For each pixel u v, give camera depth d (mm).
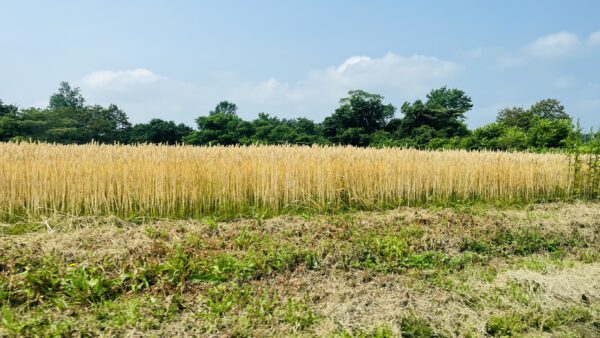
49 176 8219
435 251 6820
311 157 10188
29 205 8172
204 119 36156
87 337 4168
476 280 5910
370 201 9875
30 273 5051
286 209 9242
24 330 4168
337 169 9969
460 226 7895
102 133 38625
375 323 4559
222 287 5176
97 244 6078
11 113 34469
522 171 11992
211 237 6742
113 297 4992
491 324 4695
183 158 9336
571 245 7836
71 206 8070
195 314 4621
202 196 8867
